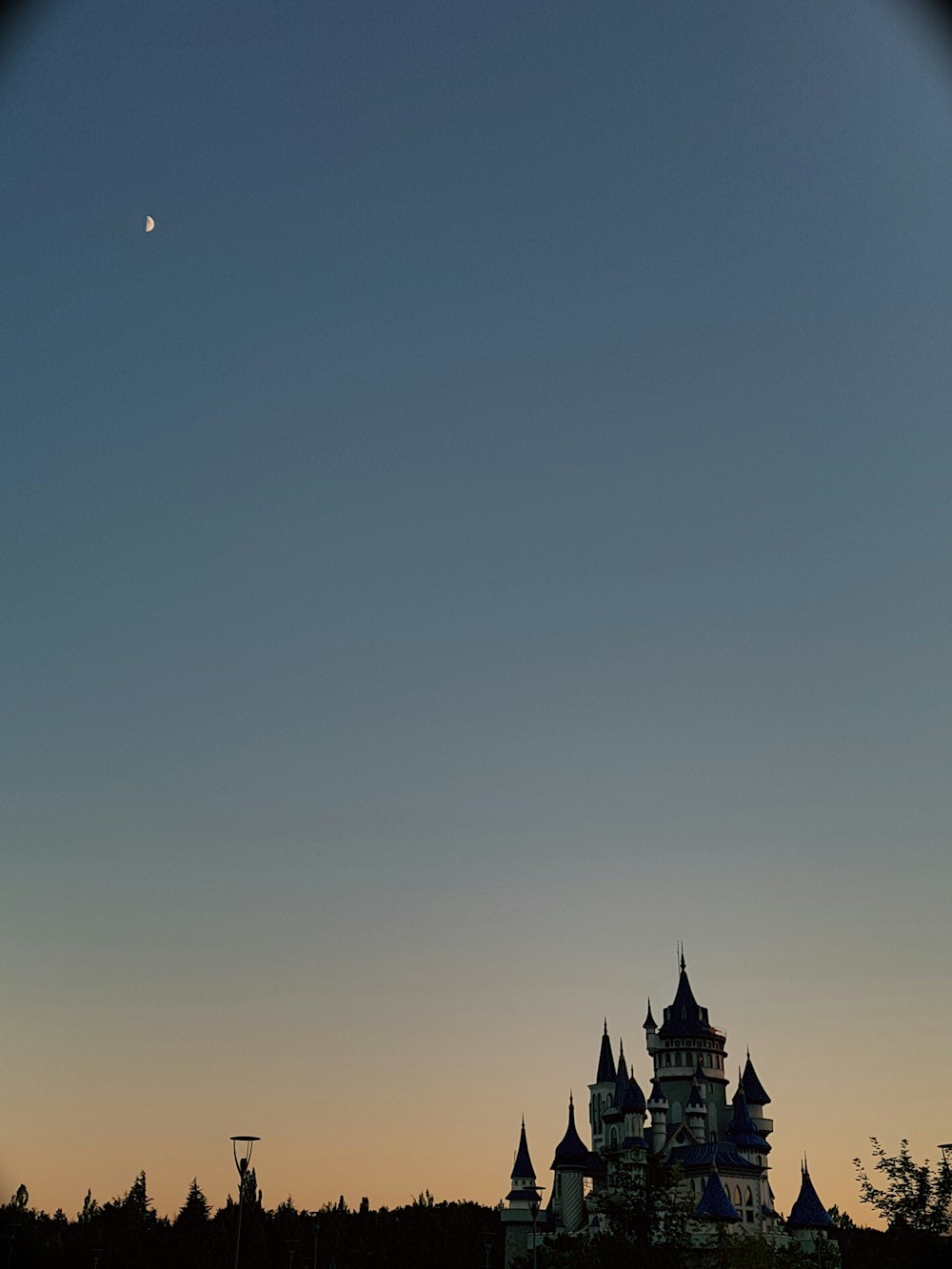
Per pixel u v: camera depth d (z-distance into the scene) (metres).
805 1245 156.00
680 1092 173.38
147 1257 199.25
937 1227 73.75
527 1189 186.25
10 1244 160.62
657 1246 129.62
